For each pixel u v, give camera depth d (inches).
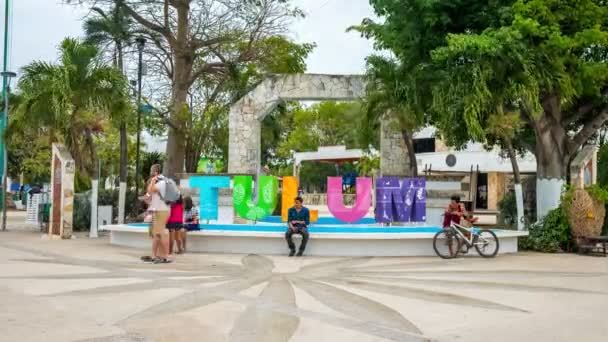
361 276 448.5
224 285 395.5
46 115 741.9
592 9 622.8
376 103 800.3
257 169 866.1
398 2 658.2
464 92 623.8
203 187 682.8
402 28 682.8
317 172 2368.4
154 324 283.7
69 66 728.3
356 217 664.4
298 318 299.6
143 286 386.0
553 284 422.3
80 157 844.6
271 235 593.0
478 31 664.4
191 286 389.7
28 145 1550.2
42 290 365.7
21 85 747.4
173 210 568.1
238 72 1083.3
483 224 1047.6
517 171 707.4
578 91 648.4
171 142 1076.5
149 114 1005.2
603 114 738.8
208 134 1091.3
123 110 776.9
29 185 1651.1
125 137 847.1
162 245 512.1
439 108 651.5
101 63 771.4
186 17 1109.1
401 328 283.1
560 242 664.4
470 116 609.9
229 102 1062.4
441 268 501.7
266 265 506.9
